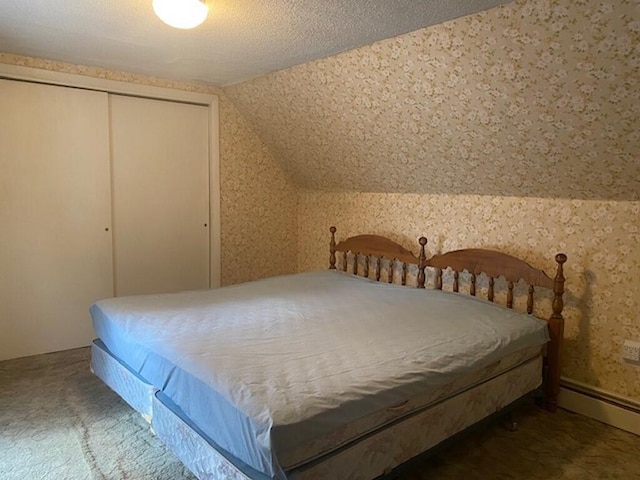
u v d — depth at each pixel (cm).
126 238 385
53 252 351
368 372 187
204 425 177
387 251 379
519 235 303
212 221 428
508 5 213
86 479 204
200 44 283
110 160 369
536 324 262
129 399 240
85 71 345
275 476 145
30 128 332
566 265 280
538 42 217
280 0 215
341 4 218
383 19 235
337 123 353
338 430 165
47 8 232
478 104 264
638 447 239
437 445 204
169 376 197
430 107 287
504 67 237
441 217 351
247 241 452
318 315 268
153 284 403
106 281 377
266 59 311
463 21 231
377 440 178
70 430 245
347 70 302
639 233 251
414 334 235
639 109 212
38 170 338
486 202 321
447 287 348
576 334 278
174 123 399
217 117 416
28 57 322
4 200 328
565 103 232
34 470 210
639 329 254
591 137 237
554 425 260
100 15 241
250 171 446
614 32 194
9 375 313
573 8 196
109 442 234
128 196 382
